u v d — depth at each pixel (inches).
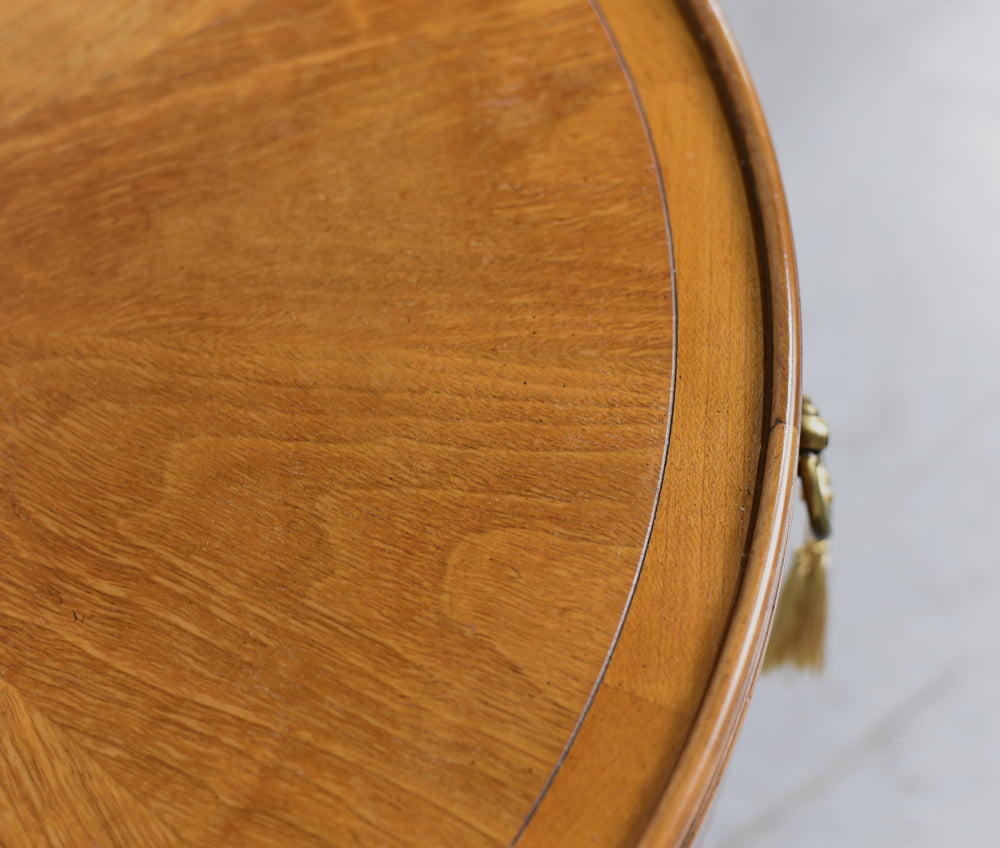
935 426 62.0
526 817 27.0
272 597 28.9
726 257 31.3
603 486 29.3
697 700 27.5
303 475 29.8
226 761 27.7
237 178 32.6
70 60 34.4
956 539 59.3
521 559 28.8
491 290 31.0
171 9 34.7
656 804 26.8
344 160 32.5
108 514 29.9
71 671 28.6
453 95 33.0
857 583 58.3
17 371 31.3
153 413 30.6
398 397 30.2
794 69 71.7
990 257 65.7
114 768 27.9
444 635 28.3
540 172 32.1
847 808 54.1
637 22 33.8
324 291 31.3
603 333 30.5
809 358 63.5
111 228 32.4
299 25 34.2
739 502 29.1
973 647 56.9
